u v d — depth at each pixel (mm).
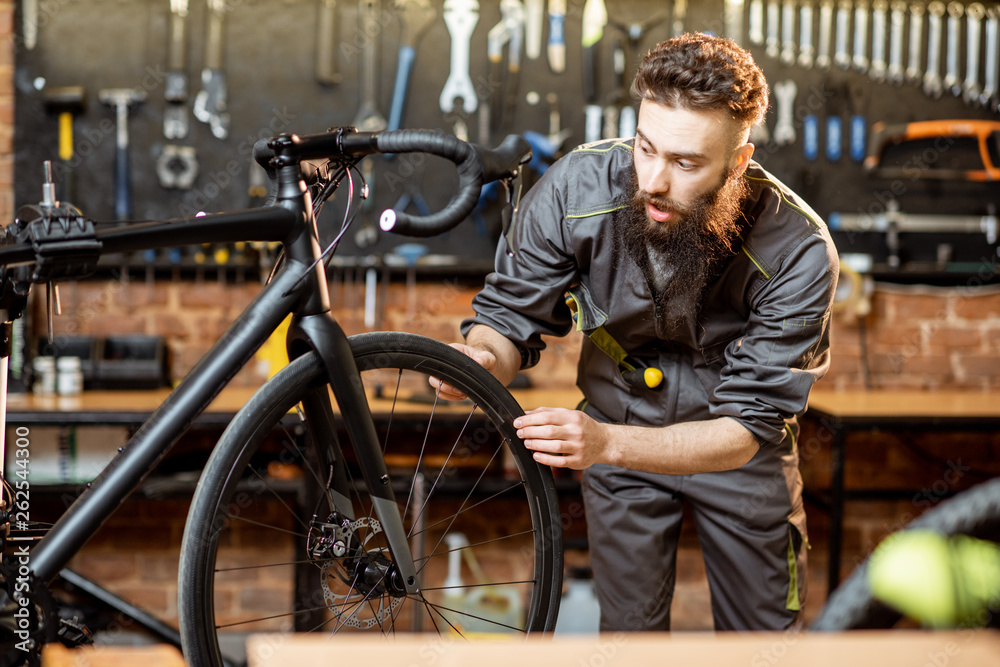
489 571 2984
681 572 3066
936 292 3100
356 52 2920
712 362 1561
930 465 3117
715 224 1270
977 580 515
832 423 2445
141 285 2896
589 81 2955
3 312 1120
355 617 1251
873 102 3041
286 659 546
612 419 1666
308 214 1159
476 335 1479
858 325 3084
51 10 2820
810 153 3027
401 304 2975
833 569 2439
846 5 2996
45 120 2830
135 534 2900
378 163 2908
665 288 1431
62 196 2846
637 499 1656
